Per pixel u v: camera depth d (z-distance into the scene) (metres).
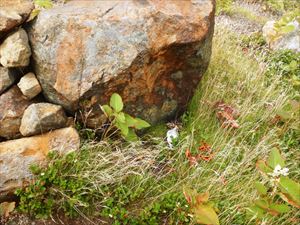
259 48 2.18
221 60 1.75
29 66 1.25
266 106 1.62
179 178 1.26
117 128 1.27
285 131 1.54
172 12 1.25
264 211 1.08
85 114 1.23
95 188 1.14
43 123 1.17
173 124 1.45
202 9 1.30
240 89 1.70
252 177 1.26
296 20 2.27
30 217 1.11
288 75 1.94
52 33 1.18
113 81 1.20
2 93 1.20
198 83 1.44
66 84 1.19
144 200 1.20
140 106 1.32
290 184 1.02
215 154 1.32
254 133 1.42
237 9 2.61
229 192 1.26
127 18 1.21
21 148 1.14
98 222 1.14
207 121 1.50
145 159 1.24
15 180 1.10
